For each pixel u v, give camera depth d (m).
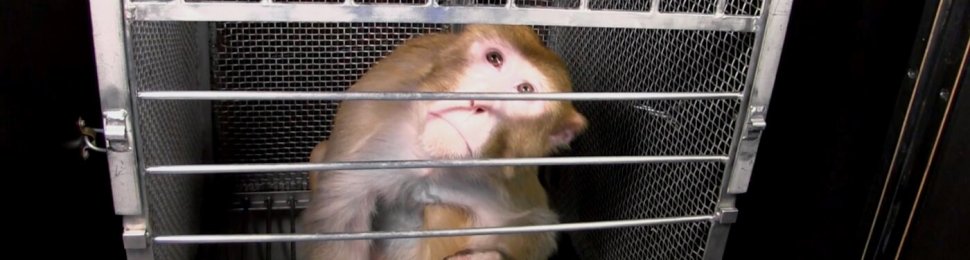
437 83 0.83
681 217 0.76
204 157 1.10
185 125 0.92
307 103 1.15
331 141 0.91
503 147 0.84
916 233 0.81
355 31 1.10
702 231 0.79
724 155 0.73
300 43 1.10
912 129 0.79
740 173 0.73
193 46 1.00
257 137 1.15
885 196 0.83
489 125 0.81
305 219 0.95
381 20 0.58
